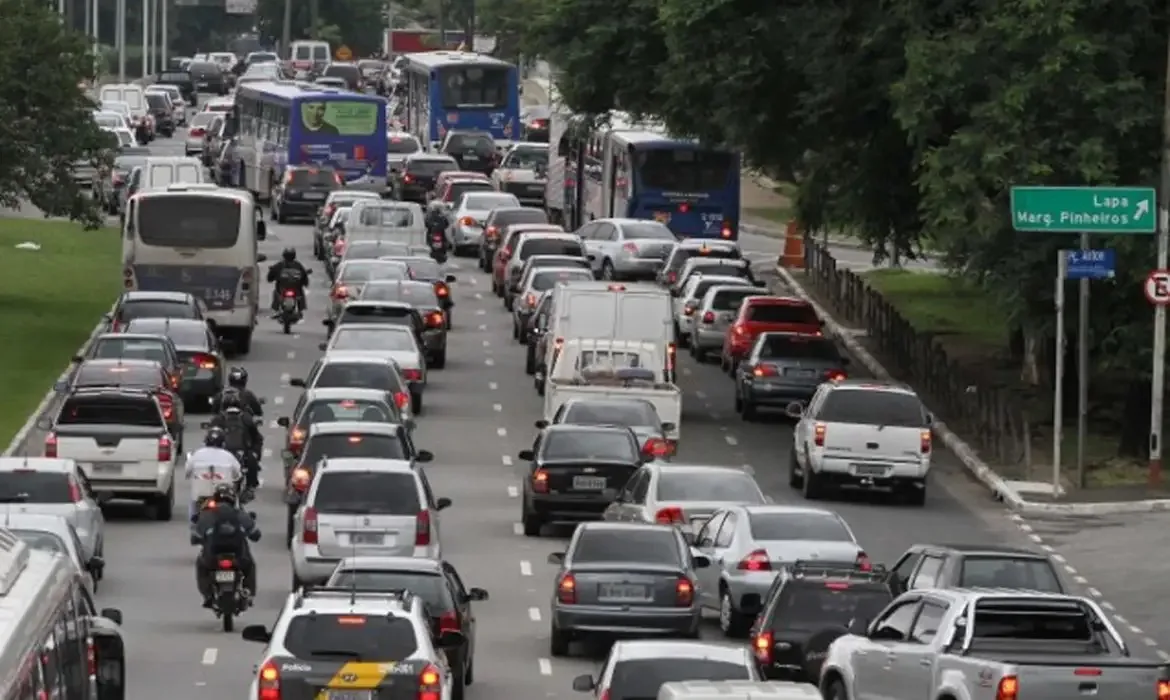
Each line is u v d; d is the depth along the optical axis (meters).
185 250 139.88
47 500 79.06
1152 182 107.06
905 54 112.50
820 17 118.06
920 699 53.25
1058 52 105.50
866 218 126.88
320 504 76.38
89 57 144.75
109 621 49.16
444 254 190.38
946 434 117.31
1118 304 108.25
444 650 60.94
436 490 102.81
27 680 31.44
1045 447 112.88
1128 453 110.00
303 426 99.31
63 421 93.88
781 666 62.50
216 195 140.25
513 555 89.44
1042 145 106.06
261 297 167.25
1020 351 137.50
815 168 128.12
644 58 132.50
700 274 153.62
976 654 52.00
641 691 51.12
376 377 110.12
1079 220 100.19
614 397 105.00
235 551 74.19
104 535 91.31
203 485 83.62
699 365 143.38
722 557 75.94
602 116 144.25
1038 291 108.25
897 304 163.38
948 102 109.12
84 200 146.88
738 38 119.00
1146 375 107.75
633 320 116.69
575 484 91.88
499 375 136.62
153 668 68.44
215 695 64.75
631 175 181.25
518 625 77.12
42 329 142.50
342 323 127.94
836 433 100.75
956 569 66.94
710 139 127.25
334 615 53.16
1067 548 93.06
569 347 115.12
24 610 32.25
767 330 134.88
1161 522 98.44
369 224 176.38
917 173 116.25
